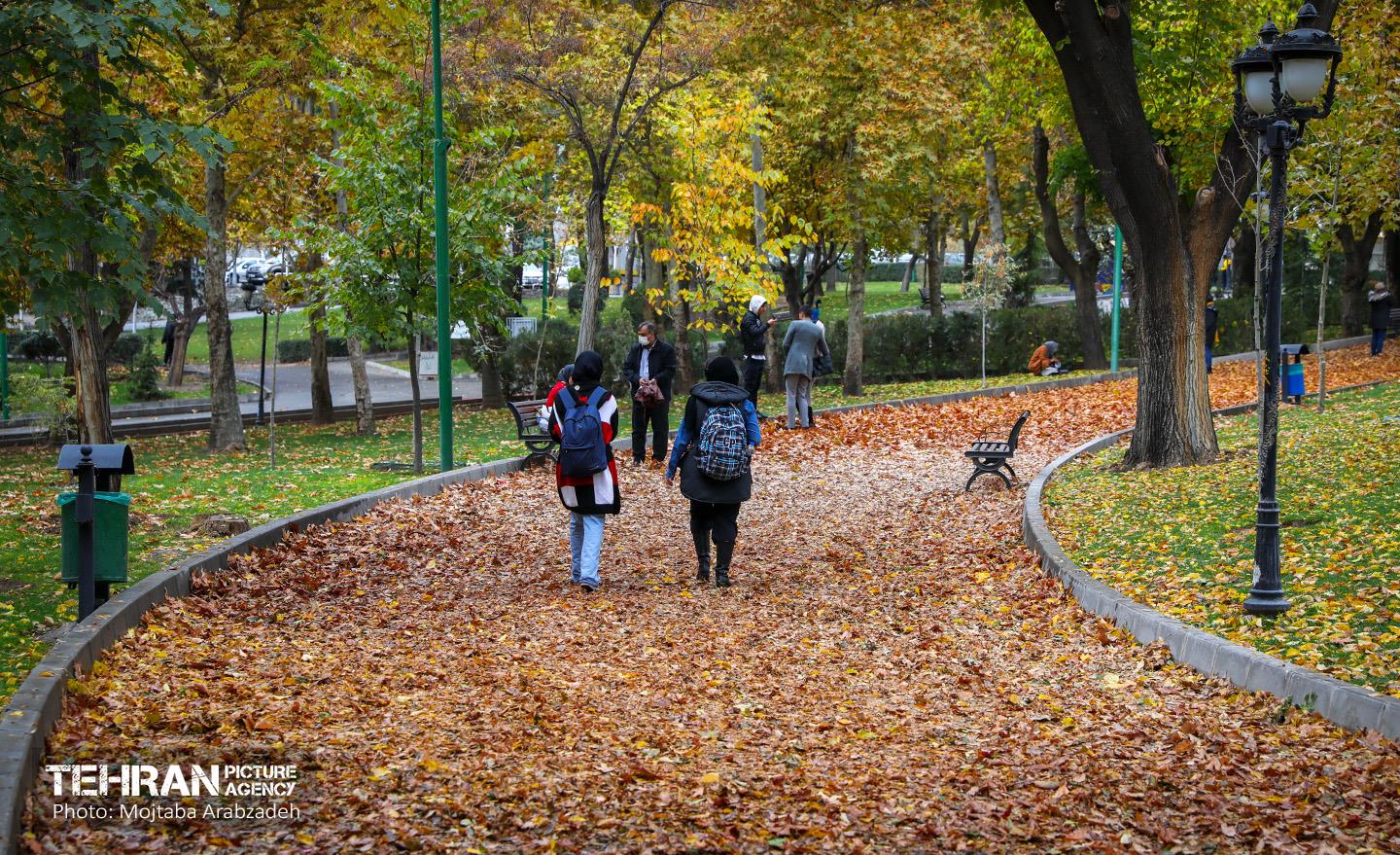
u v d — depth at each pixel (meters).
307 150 23.45
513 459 17.41
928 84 26.09
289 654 7.93
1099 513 12.38
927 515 13.89
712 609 9.81
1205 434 14.77
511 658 8.09
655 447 17.86
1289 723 6.43
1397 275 39.12
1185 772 5.85
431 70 20.52
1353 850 4.85
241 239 30.23
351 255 17.48
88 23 8.45
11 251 8.59
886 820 5.22
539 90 22.17
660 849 4.78
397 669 7.66
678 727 6.62
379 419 29.42
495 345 30.20
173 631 8.12
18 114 9.27
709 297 25.11
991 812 5.30
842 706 7.14
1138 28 18.47
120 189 9.30
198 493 14.71
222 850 4.59
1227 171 14.39
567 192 27.64
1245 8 20.23
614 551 12.35
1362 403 19.91
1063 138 34.19
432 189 17.81
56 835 4.62
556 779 5.56
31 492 14.94
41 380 21.81
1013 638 8.76
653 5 20.92
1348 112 20.12
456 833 4.88
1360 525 10.12
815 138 27.16
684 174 24.61
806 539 12.88
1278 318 8.41
